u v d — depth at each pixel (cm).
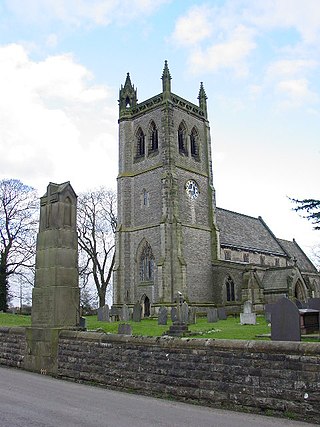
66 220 1528
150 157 5081
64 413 885
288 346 867
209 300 4947
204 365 992
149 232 4838
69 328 1428
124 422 816
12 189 5491
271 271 5091
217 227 5225
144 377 1110
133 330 2825
